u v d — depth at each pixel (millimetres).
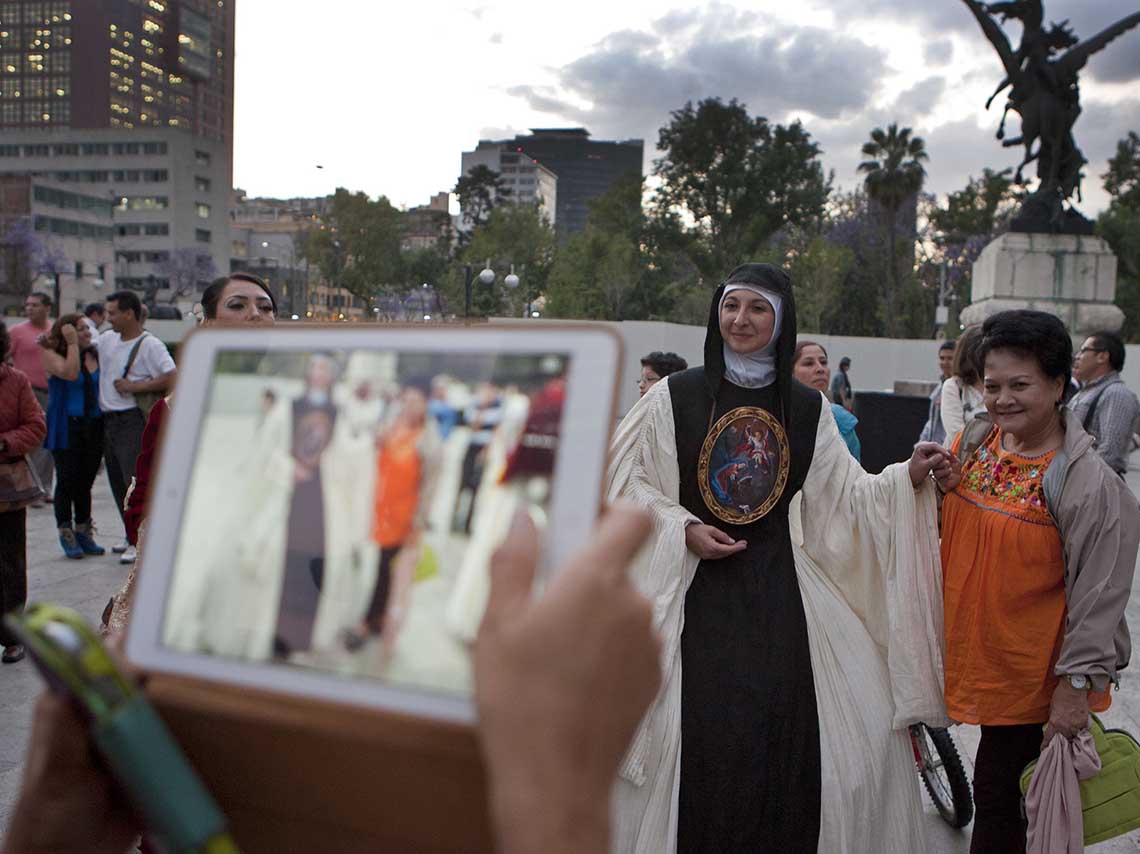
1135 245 43938
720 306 2629
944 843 3195
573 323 592
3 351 4320
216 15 185875
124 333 6324
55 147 119375
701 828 2354
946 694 2434
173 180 115188
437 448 596
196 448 652
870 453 8203
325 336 645
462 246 74688
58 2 160750
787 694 2420
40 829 598
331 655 581
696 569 2570
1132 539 2146
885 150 45969
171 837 551
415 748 562
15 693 4141
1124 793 2191
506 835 457
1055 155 15250
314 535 606
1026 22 15141
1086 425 4852
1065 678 2164
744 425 2625
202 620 616
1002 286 15219
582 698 466
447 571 571
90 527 6660
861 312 49312
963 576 2379
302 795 608
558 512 555
